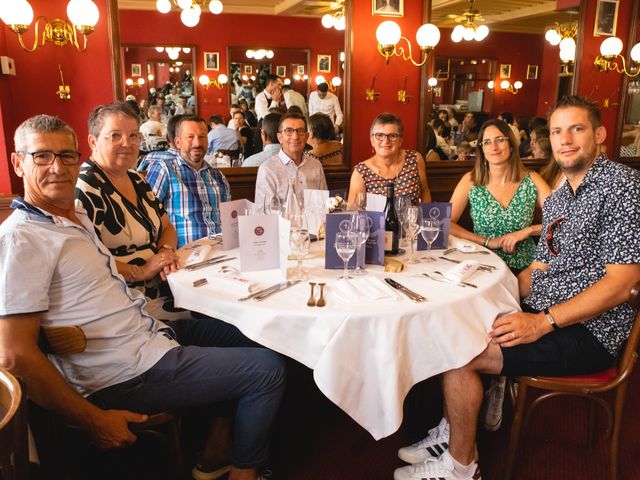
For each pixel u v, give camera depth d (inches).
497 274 70.5
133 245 78.6
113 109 75.6
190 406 61.7
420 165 119.2
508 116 188.9
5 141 122.9
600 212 64.0
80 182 73.3
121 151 76.3
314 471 74.7
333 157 160.6
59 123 57.6
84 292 56.0
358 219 70.6
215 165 153.4
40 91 131.6
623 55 199.6
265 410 62.3
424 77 167.9
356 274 70.2
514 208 99.7
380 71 163.8
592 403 78.2
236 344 73.6
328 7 157.1
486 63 182.2
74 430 59.5
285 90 159.5
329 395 57.6
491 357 64.1
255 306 59.3
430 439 73.9
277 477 73.3
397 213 81.7
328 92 161.8
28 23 113.0
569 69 196.2
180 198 104.9
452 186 178.4
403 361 58.6
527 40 188.5
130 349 59.3
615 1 193.8
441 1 172.7
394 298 60.2
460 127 179.2
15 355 49.0
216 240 90.2
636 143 209.9
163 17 144.3
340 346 56.9
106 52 134.6
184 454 78.5
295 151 120.4
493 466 75.8
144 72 145.4
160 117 148.2
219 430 70.6
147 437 82.3
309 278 69.0
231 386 61.3
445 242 84.8
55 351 54.1
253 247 70.8
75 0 116.6
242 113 156.1
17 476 34.4
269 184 120.5
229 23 151.6
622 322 65.6
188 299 65.3
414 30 164.7
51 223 54.2
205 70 151.9
